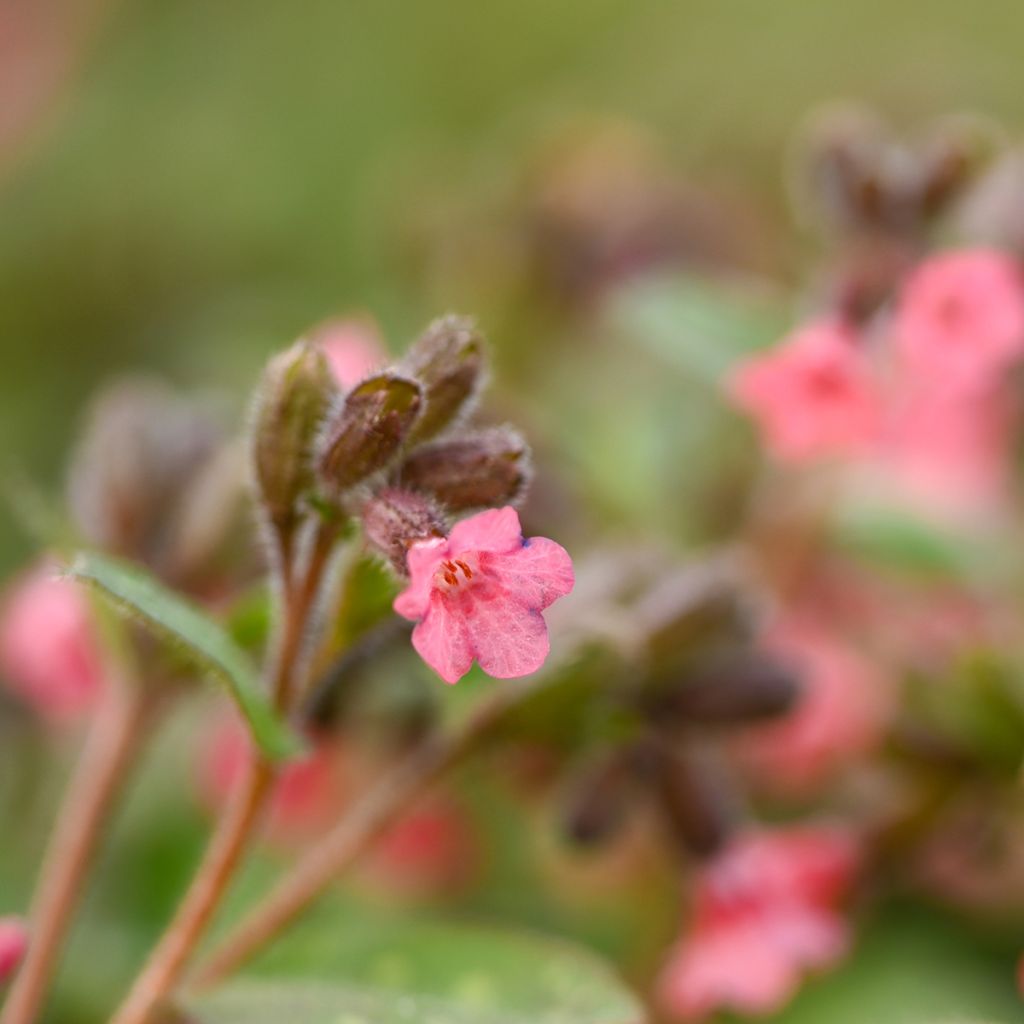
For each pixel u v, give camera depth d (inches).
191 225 20.4
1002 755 12.5
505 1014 10.7
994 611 13.9
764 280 17.0
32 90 21.7
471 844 13.2
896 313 12.5
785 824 13.4
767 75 22.0
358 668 11.4
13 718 13.6
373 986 10.8
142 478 11.8
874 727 12.7
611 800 11.8
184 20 23.5
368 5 24.1
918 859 12.7
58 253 19.9
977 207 13.0
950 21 25.5
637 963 12.5
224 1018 10.6
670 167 20.1
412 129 23.0
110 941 12.6
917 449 14.2
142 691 11.3
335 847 11.0
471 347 10.5
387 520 10.1
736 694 11.5
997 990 12.6
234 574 11.7
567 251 16.4
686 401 14.3
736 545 13.8
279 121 22.4
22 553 15.5
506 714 11.2
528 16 24.8
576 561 12.0
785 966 11.8
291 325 17.4
